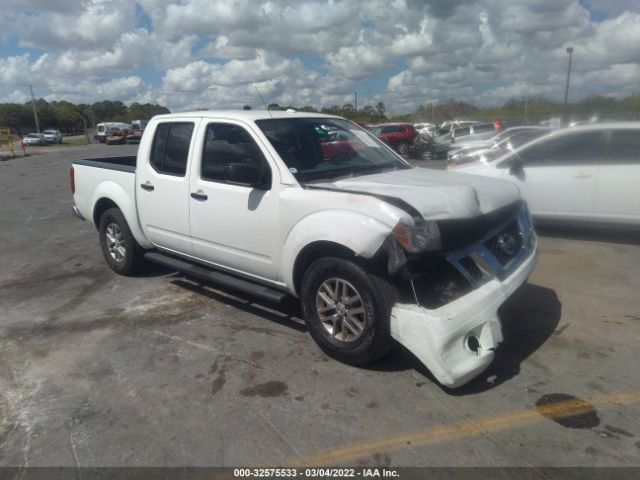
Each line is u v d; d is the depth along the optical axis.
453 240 3.45
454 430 2.97
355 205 3.44
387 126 25.77
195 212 4.65
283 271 3.98
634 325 4.30
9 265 6.72
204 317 4.74
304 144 4.33
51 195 13.16
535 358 3.77
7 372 3.87
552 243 7.02
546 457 2.73
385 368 3.68
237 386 3.54
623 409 3.12
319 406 3.26
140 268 5.96
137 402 3.40
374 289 3.38
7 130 30.94
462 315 3.18
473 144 14.91
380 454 2.80
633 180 6.71
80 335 4.46
